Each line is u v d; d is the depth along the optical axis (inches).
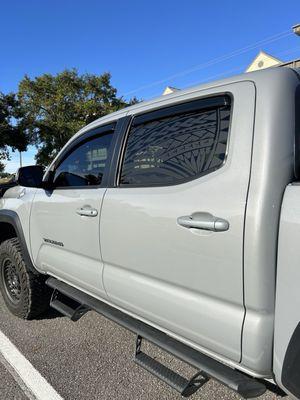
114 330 159.9
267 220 73.5
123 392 118.2
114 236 107.9
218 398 113.1
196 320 85.3
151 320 99.9
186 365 129.9
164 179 97.2
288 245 71.0
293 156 76.9
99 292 118.8
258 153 77.2
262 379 83.9
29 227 153.7
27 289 162.1
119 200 106.3
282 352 71.6
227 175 81.4
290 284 70.4
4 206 172.1
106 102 1307.8
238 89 85.8
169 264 91.4
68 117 1296.8
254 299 74.6
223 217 79.0
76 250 126.0
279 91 79.1
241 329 76.3
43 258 146.3
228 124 85.4
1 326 165.3
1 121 1270.9
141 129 109.6
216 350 82.9
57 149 1348.4
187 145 93.9
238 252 76.4
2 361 137.3
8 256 168.6
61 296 160.1
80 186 127.9
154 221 94.5
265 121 78.0
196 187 87.0
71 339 152.6
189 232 85.8
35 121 1306.6
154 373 96.3
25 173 149.6
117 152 114.0
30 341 151.6
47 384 123.0
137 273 102.5
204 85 96.7
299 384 69.2
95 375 127.4
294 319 69.5
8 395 118.1
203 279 83.7
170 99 104.0
